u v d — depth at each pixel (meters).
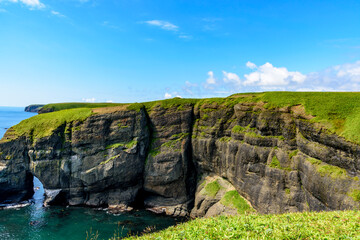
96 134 70.12
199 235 12.59
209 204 62.50
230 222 14.24
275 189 49.59
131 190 70.50
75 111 76.19
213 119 67.94
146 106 76.94
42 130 70.75
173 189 69.81
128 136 70.50
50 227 54.12
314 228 12.41
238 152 59.81
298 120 46.94
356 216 14.05
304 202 44.41
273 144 52.62
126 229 53.88
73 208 67.06
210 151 67.31
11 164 69.56
